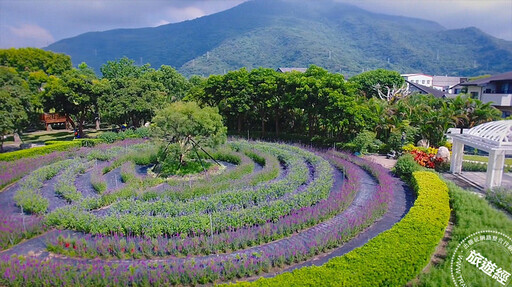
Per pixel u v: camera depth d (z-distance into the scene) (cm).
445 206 1279
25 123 2973
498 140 1667
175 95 4888
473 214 1245
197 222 1205
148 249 1084
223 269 969
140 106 3300
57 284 891
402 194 1681
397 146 2642
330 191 1705
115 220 1212
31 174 1927
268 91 3108
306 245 1138
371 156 2633
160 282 915
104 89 3344
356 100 2955
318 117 2948
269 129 3725
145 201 1501
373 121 2725
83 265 979
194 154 2230
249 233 1173
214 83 3325
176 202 1433
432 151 2428
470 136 1928
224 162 2373
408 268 870
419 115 2875
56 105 3294
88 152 2508
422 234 1002
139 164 2305
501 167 1664
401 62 18025
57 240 1145
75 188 1692
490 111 2895
